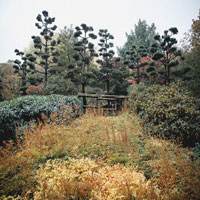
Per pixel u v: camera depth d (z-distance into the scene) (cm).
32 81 1334
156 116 631
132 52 1230
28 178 341
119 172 352
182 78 913
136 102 838
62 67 1401
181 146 509
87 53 1489
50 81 1190
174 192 292
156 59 948
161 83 992
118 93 1266
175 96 675
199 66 902
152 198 270
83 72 1166
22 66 1369
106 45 1272
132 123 700
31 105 693
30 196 308
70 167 377
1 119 565
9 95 1356
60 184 308
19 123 619
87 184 302
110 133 588
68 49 1434
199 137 501
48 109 702
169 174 330
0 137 561
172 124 555
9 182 343
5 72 1630
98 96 1033
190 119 541
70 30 1484
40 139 497
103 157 437
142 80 1295
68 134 563
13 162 396
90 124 662
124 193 280
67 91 1132
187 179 313
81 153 453
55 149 462
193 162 390
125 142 481
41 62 1338
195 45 984
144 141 536
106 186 305
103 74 1223
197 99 654
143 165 398
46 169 374
